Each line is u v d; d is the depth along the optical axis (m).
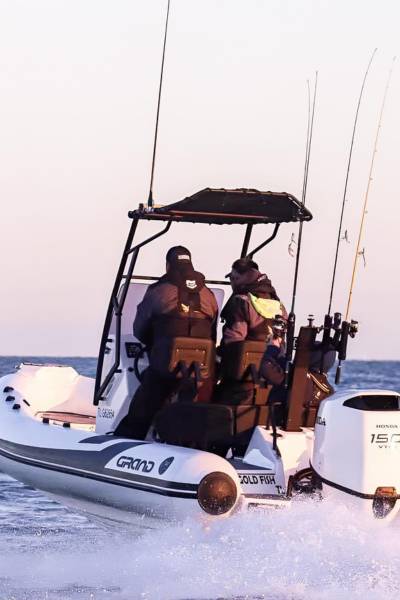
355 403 16.48
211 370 18.55
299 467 17.53
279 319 18.02
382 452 16.20
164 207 18.95
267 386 18.55
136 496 17.38
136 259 20.02
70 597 16.70
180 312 18.44
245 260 19.08
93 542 20.39
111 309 20.44
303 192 19.95
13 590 17.12
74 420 22.94
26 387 23.42
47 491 20.14
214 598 16.38
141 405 18.92
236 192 18.31
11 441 20.75
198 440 18.17
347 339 18.25
